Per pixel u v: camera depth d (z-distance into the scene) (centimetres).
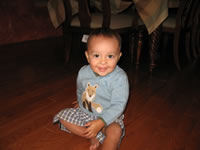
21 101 137
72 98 142
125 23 183
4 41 302
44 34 355
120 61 226
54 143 98
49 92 151
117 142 87
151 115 124
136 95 150
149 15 165
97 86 93
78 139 101
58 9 193
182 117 122
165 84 171
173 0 189
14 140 99
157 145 98
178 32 190
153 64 195
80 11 177
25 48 285
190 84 171
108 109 89
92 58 86
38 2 330
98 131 88
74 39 330
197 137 104
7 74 186
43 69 201
